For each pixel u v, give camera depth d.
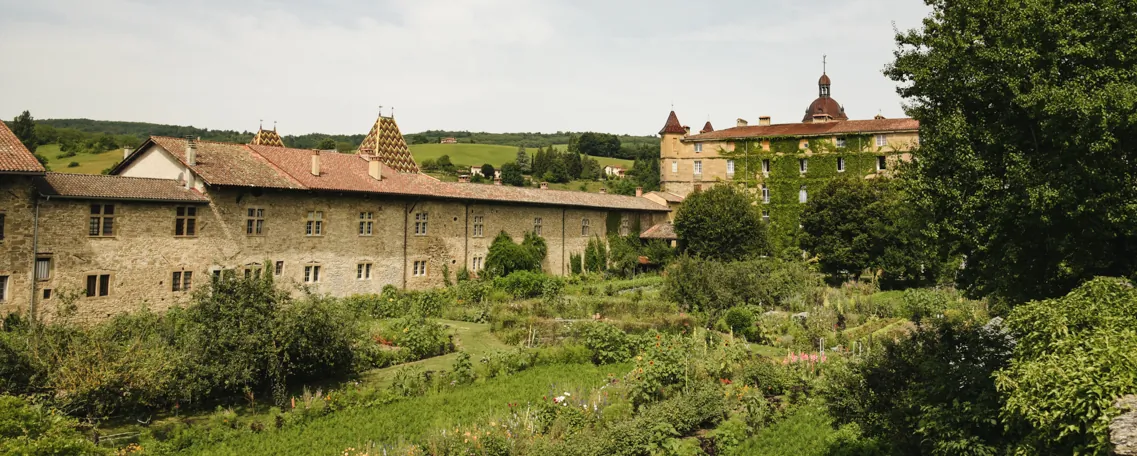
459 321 40.16
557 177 131.38
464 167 123.88
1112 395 9.84
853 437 18.88
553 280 51.81
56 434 14.17
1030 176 16.66
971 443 12.77
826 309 38.66
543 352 29.45
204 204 38.97
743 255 59.25
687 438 19.47
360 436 19.84
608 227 70.19
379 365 28.47
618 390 23.44
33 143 105.75
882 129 70.62
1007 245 17.38
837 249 55.34
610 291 52.69
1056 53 16.91
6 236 31.27
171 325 23.75
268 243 42.03
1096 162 16.25
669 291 40.00
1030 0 17.28
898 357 16.39
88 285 34.28
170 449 18.44
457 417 21.61
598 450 17.28
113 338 21.94
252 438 19.52
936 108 19.59
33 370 19.36
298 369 24.38
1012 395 11.11
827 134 73.00
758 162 76.62
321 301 25.31
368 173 50.38
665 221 78.00
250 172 41.97
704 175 79.38
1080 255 17.02
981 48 18.05
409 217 50.81
